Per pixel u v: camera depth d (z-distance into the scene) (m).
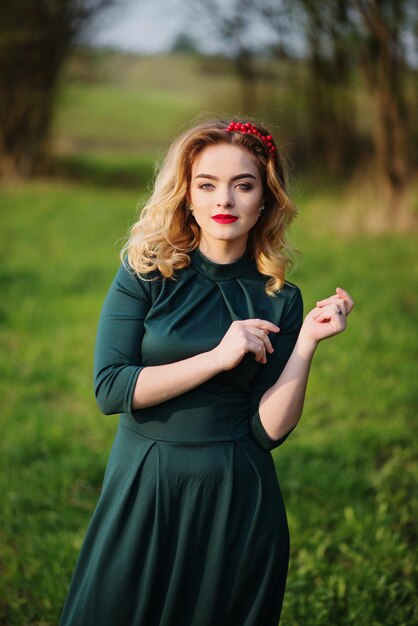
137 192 17.78
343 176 15.30
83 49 19.50
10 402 5.02
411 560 3.25
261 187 1.97
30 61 18.20
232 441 1.94
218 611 1.92
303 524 3.53
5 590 3.01
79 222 12.22
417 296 7.65
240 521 1.92
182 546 1.90
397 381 5.45
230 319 1.97
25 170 19.05
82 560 2.00
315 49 14.33
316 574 3.13
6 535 3.43
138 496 1.92
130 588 1.91
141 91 40.34
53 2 17.88
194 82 42.88
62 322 6.84
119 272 2.01
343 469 4.11
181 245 2.01
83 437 4.50
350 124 15.74
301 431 4.59
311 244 10.09
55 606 2.90
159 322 1.94
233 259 2.02
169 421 1.92
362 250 9.76
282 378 1.94
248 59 16.83
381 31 11.32
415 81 11.76
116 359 1.91
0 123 18.67
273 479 2.00
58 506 3.65
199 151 1.95
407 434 4.58
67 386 5.36
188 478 1.90
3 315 6.97
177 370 1.84
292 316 2.03
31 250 9.88
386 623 2.84
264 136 1.98
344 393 5.22
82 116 31.86
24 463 4.15
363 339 6.25
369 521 3.49
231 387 1.95
